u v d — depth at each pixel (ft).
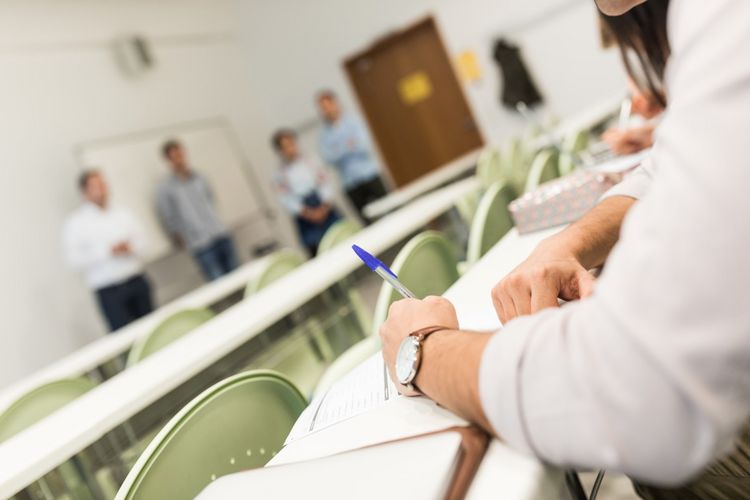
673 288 1.20
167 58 23.03
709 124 1.22
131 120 21.06
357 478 1.69
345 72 25.99
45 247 17.79
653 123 5.50
